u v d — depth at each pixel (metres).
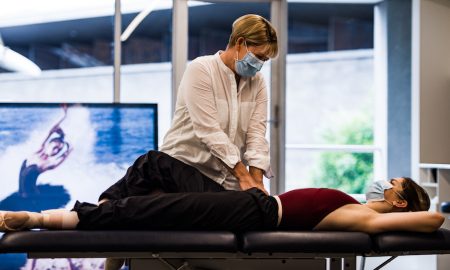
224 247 2.33
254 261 2.54
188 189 2.70
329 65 12.55
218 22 9.66
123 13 5.29
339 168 11.62
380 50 6.53
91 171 4.34
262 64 2.64
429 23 5.27
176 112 2.83
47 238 2.28
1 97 10.64
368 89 12.43
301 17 11.57
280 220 2.52
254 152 2.80
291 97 12.75
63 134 4.34
